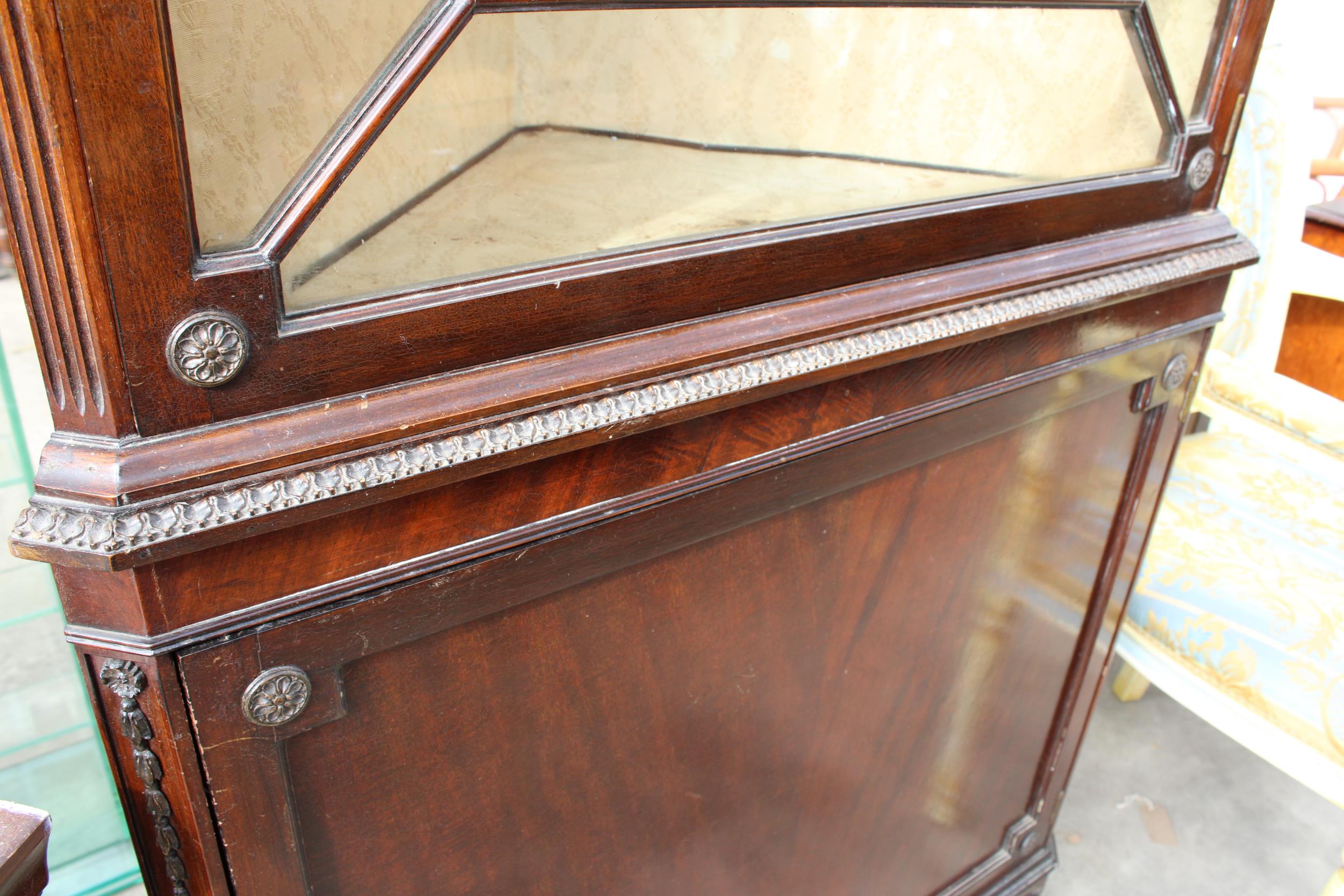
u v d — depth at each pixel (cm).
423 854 50
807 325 50
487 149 38
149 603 35
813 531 59
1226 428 119
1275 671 87
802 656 64
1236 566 94
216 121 32
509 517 43
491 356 41
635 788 59
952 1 51
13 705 85
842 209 52
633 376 44
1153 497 88
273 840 43
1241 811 126
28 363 68
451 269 39
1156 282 67
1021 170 61
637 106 42
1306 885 116
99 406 32
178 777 39
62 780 88
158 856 43
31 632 84
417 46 34
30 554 33
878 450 59
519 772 52
